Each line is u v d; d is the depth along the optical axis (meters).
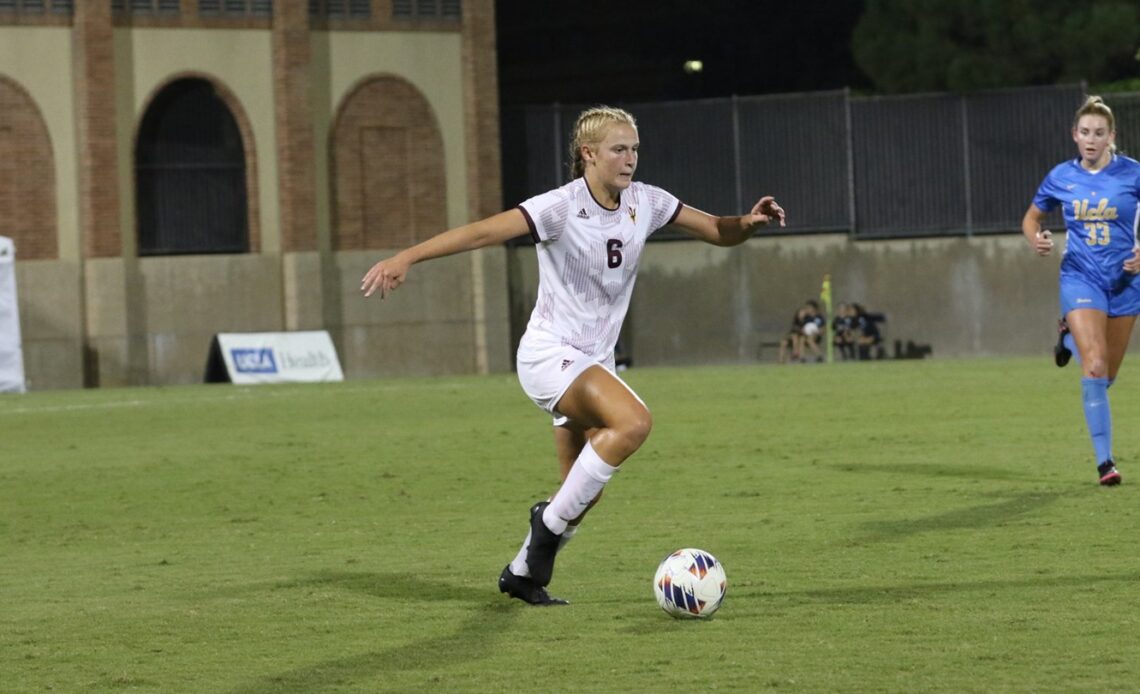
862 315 140.12
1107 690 19.62
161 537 38.28
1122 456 48.44
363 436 65.56
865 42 161.50
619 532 35.94
